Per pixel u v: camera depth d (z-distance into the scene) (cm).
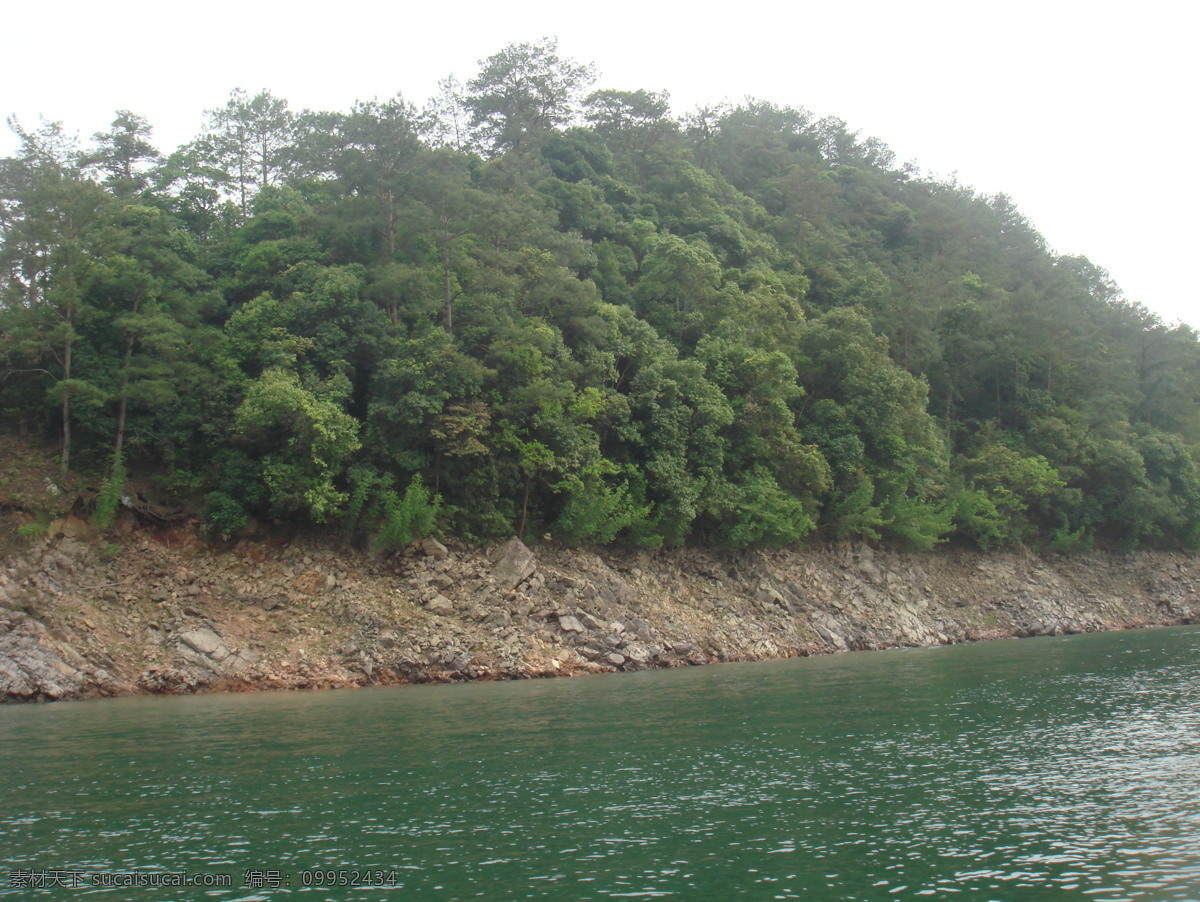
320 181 7169
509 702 3756
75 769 2633
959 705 3631
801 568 6438
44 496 4572
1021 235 13400
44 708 3709
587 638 4947
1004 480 7888
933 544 7275
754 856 1938
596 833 2081
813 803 2303
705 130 12162
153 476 4956
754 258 9194
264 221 6388
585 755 2792
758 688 4116
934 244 12394
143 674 4134
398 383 5169
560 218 8362
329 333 5378
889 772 2597
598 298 6419
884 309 8550
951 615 6912
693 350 6900
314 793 2388
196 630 4381
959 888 1762
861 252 11194
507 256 6269
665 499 5894
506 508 5384
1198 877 1811
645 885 1780
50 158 5006
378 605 4725
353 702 3816
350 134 5928
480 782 2494
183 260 6034
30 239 4850
